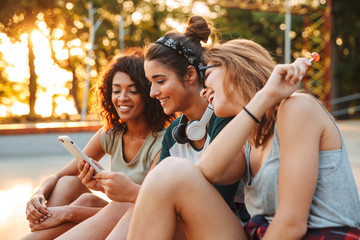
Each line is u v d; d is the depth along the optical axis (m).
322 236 1.15
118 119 2.03
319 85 16.94
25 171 5.49
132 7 18.78
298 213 1.12
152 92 1.67
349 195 1.18
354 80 19.48
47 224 1.73
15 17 13.41
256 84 1.30
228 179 1.38
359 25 17.44
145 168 1.93
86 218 1.74
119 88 1.92
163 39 1.66
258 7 14.12
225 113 1.34
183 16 21.19
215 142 1.22
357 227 1.18
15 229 2.67
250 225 1.27
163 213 1.18
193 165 1.22
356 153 6.37
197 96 1.66
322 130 1.16
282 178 1.14
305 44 16.08
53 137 8.14
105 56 18.39
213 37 1.74
